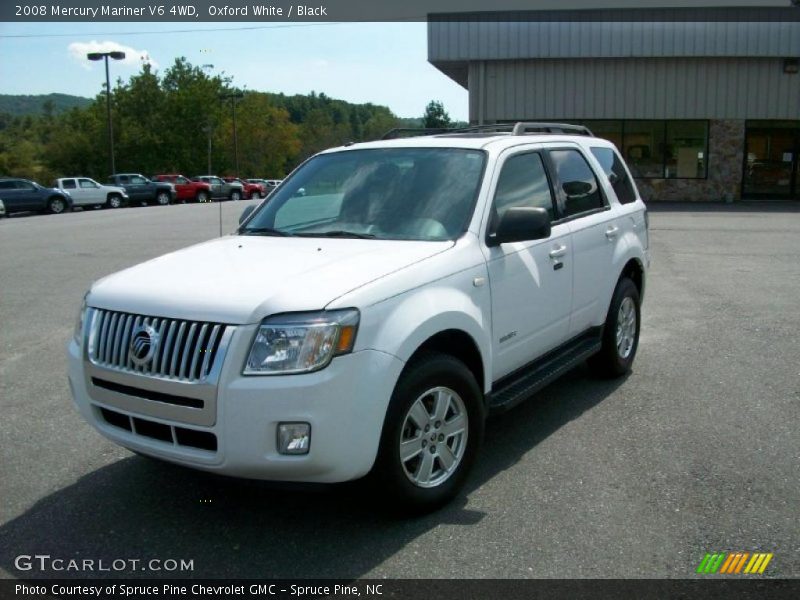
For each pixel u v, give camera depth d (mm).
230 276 3789
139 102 78500
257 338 3383
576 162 5801
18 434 5242
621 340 6328
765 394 5863
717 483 4305
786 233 17156
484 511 4016
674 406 5633
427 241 4305
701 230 17844
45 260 14469
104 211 36125
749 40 25781
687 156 27562
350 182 4938
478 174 4656
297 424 3340
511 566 3475
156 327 3572
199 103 77812
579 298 5434
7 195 34688
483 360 4281
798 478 4355
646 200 27906
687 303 9430
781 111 26734
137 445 3656
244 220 5109
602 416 5453
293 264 3938
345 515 4000
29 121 164000
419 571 3447
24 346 7742
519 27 26250
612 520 3893
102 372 3709
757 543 3648
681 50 25922
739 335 7758
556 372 5004
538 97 27109
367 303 3543
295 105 194250
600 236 5707
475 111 27438
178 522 3951
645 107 26953
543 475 4465
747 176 27828
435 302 3871
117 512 4070
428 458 3918
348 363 3418
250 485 3510
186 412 3434
